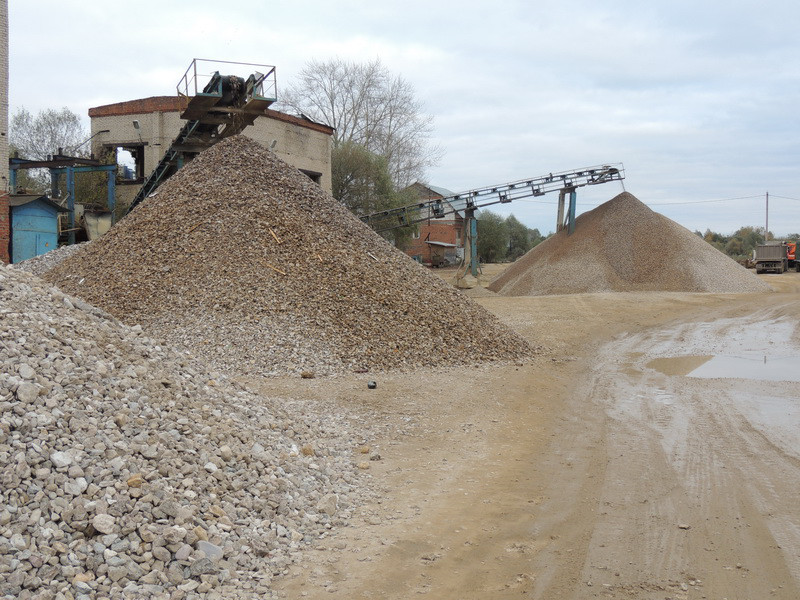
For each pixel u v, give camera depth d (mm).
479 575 4871
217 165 17984
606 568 4961
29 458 4793
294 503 5875
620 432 9023
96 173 39844
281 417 8000
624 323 23297
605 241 41156
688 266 38688
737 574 4824
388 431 8844
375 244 17469
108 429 5484
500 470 7344
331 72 56719
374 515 6020
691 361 15430
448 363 13805
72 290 15445
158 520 4832
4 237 24594
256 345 12617
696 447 8211
